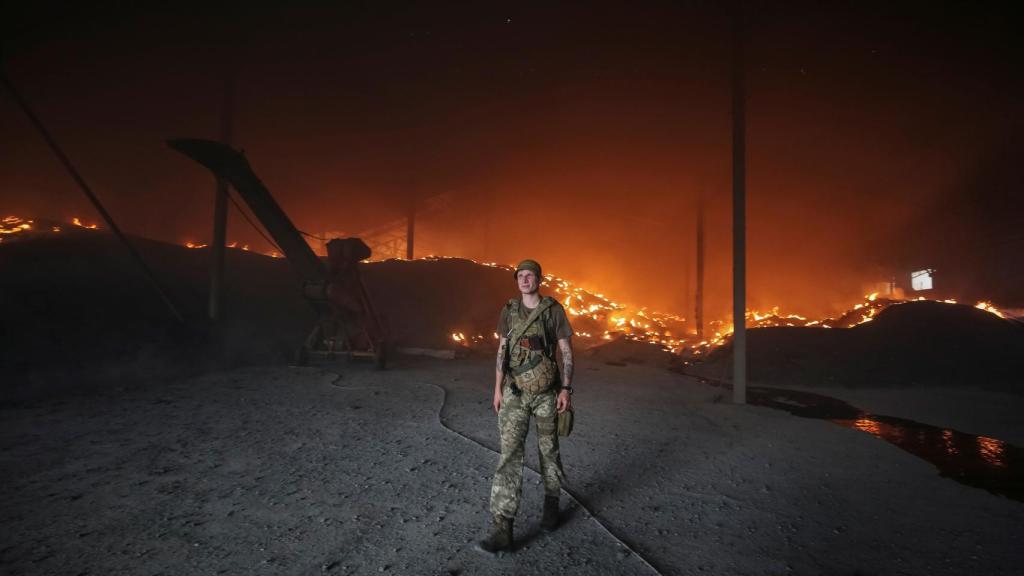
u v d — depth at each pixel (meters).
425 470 3.98
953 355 9.94
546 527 2.97
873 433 5.70
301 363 9.69
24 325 7.95
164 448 4.37
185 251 12.98
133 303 9.90
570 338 3.01
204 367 8.91
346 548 2.71
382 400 6.71
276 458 4.20
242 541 2.76
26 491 3.35
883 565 2.69
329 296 9.61
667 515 3.29
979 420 6.42
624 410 6.55
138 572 2.42
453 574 2.47
